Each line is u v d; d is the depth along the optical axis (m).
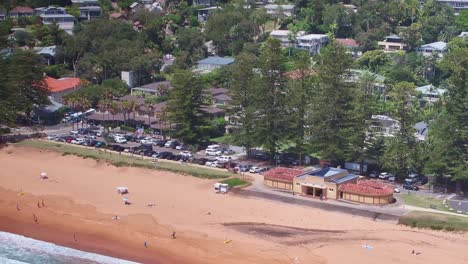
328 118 159.50
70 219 130.75
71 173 160.12
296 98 165.75
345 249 115.69
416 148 152.25
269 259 111.94
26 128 198.88
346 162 162.25
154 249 117.25
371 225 127.00
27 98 198.50
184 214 133.25
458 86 145.62
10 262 111.69
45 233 124.69
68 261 112.75
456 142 143.88
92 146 181.62
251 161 170.00
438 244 117.75
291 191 144.38
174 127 185.75
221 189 145.88
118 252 116.44
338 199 139.38
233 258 112.75
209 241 119.56
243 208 136.50
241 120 169.75
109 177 157.38
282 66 169.25
